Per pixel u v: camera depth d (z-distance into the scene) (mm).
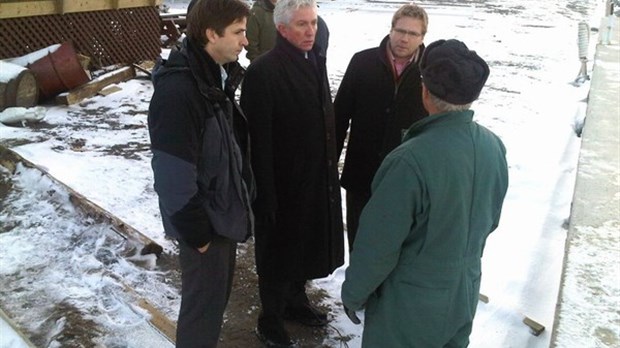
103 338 3111
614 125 5828
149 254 3930
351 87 3244
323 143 2877
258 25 5879
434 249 1964
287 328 3352
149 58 9766
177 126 2078
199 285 2408
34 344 3053
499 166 2055
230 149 2293
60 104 7250
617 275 3199
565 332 2709
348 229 3621
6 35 7645
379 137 3207
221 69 2273
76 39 8555
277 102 2719
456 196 1902
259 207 2795
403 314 2045
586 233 3674
